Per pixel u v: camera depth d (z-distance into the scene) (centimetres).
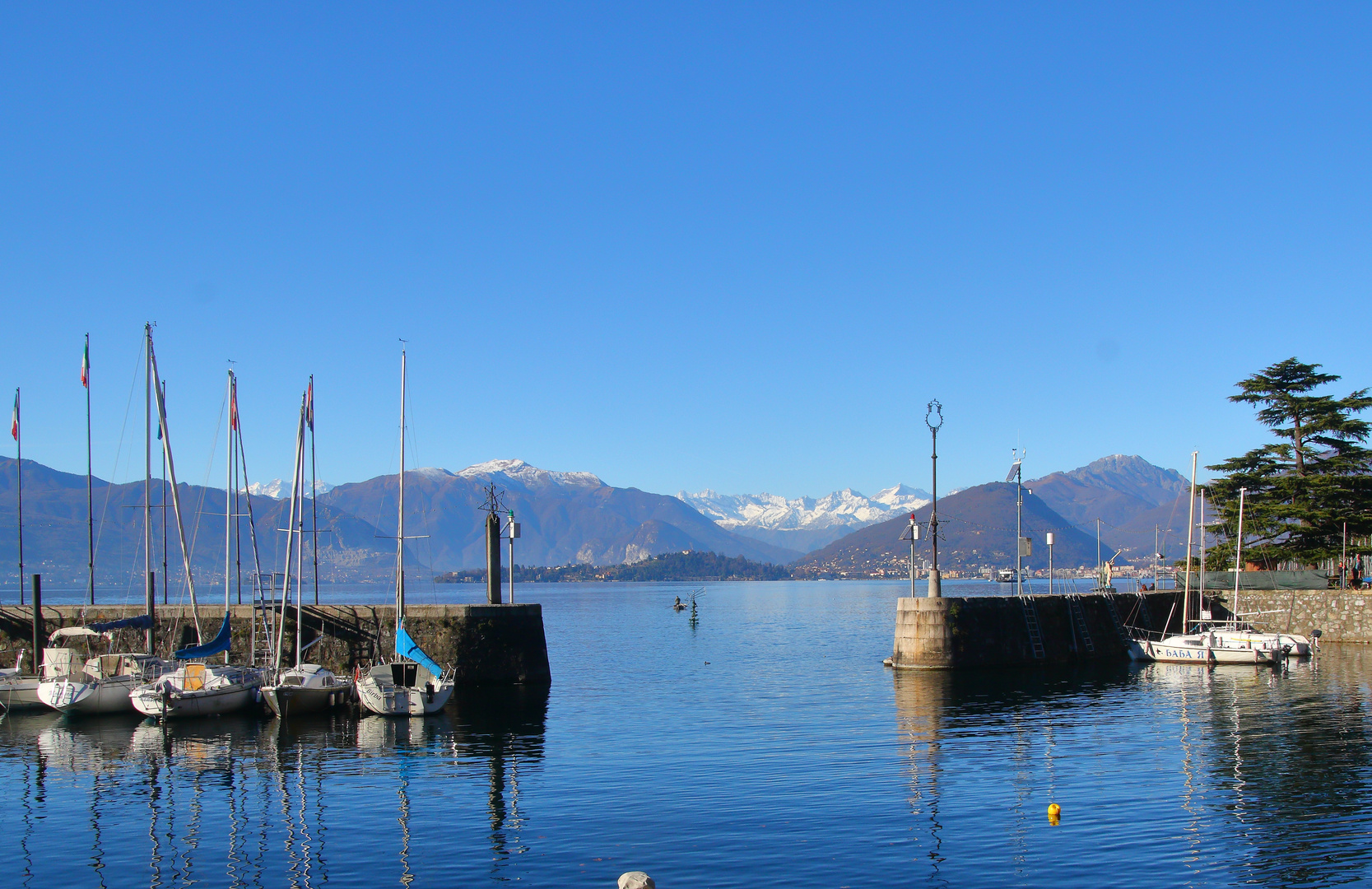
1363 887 2477
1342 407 9481
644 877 2150
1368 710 4859
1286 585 8250
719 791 3409
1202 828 2930
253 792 3506
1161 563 9400
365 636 6062
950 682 6084
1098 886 2506
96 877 2705
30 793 3534
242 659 6166
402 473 5556
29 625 6369
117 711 5103
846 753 3997
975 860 2688
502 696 5722
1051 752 3950
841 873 2611
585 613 19438
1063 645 6919
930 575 6638
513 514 6675
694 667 7844
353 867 2731
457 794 3444
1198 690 5597
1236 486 9531
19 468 6206
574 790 3459
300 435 5950
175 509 5928
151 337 5956
